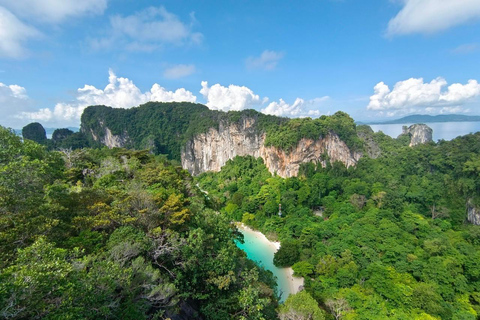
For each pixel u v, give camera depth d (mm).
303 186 72125
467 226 54156
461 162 70188
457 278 34438
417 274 36344
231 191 82625
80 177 33969
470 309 31297
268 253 49562
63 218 14578
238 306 17094
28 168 15148
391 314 29000
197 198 33656
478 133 79938
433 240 42156
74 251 11547
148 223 17484
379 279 34406
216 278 16875
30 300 7066
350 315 28109
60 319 7148
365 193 66125
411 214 54500
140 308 11422
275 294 26219
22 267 7535
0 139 18125
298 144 85062
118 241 13992
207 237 18234
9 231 10547
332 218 57781
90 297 8688
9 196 11758
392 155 95688
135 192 19625
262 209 66500
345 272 36312
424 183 69312
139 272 12484
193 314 16156
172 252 15906
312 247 46688
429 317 27953
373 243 43438
